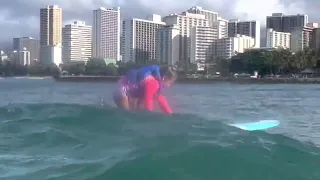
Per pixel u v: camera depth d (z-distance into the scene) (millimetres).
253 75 125438
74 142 7238
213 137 6699
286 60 122625
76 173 5215
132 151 5801
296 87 84250
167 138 6551
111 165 5234
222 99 37719
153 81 9617
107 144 6750
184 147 5703
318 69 119938
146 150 5703
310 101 35938
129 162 5207
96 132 7801
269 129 10523
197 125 8125
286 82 109875
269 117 18609
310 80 107875
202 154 5387
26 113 10352
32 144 7242
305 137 11867
